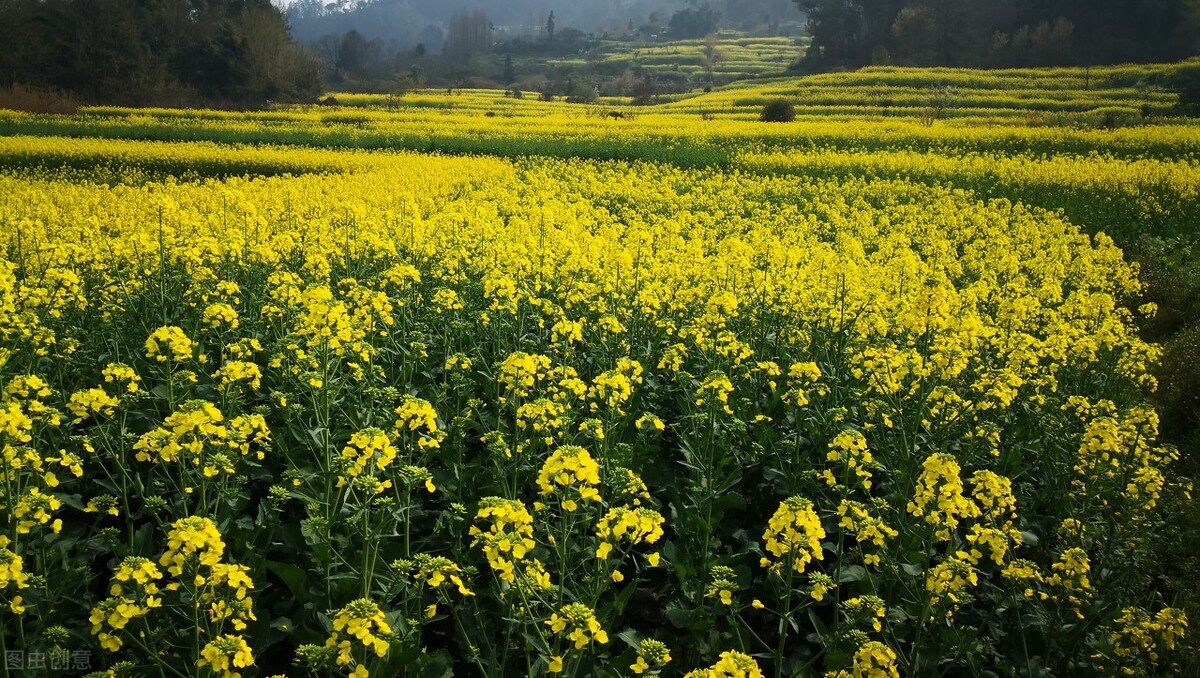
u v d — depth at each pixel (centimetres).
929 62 11325
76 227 1127
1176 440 845
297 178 2398
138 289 924
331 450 561
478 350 809
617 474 511
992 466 666
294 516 558
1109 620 489
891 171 2947
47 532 497
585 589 439
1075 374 879
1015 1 11512
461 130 4575
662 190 2489
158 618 429
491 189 2347
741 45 17425
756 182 2691
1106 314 986
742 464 636
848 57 12331
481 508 386
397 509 484
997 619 512
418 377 784
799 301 909
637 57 15562
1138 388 891
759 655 435
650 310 917
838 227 1858
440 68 16650
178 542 339
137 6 8831
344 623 322
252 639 423
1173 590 571
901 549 507
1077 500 610
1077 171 2578
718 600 473
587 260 1048
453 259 1116
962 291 1080
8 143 3091
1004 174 2661
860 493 629
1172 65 8150
